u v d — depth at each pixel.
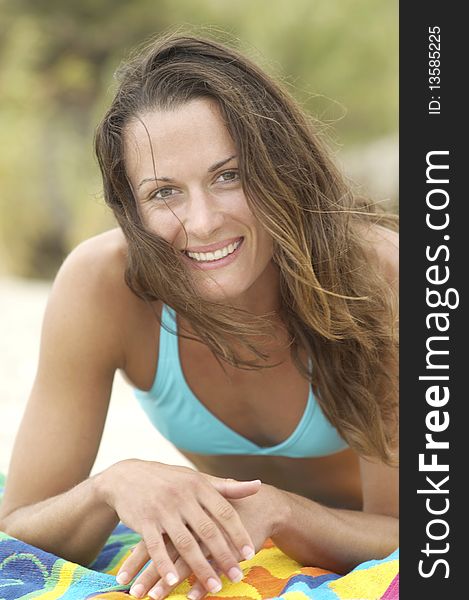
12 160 22.66
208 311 3.92
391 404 4.30
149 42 4.30
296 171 3.92
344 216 4.11
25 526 4.03
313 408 4.43
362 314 4.18
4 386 8.73
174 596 3.51
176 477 3.58
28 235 22.52
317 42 24.80
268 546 4.07
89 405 4.34
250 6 25.30
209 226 3.72
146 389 4.58
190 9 25.84
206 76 3.74
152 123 3.72
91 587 3.69
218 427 4.57
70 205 23.00
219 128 3.72
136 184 3.82
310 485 4.94
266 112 3.87
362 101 24.73
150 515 3.52
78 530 3.92
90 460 4.37
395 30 24.66
